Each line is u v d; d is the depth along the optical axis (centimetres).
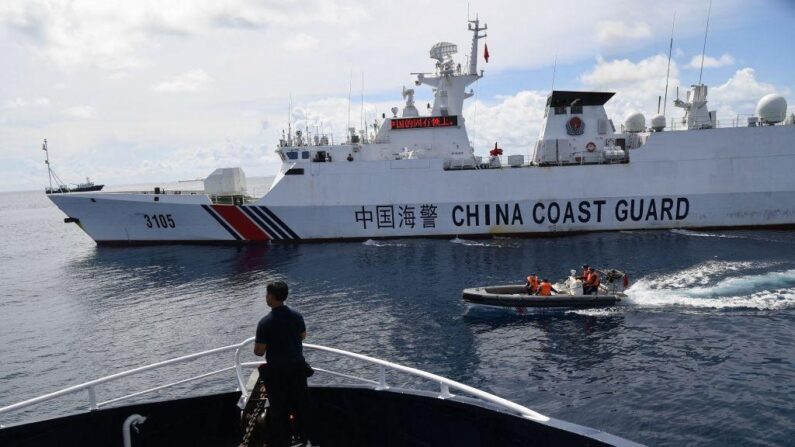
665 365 1805
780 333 2044
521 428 517
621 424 1453
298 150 4350
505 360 1909
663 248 3609
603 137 4453
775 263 3091
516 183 4234
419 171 4231
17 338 2472
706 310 2353
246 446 555
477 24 4619
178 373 1970
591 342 2042
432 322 2344
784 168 4172
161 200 4409
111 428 608
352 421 640
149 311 2752
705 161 4206
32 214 15762
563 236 4256
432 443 591
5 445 559
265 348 552
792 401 1522
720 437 1373
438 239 4291
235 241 4425
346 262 3591
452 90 4669
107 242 4725
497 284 2922
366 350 2055
